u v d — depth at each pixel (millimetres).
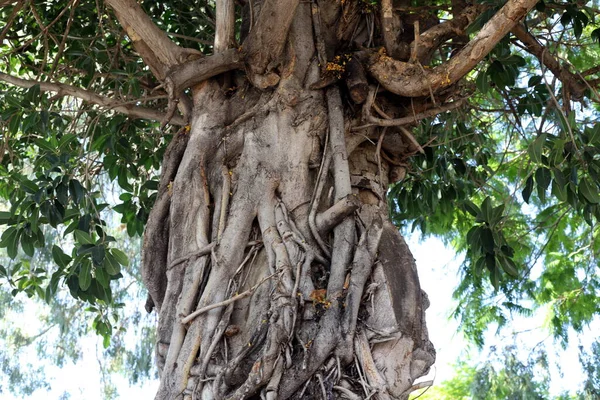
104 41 7160
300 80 5340
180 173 5133
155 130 7504
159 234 5266
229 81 5504
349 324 4230
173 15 7758
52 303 13656
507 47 6094
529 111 7090
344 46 5652
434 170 7848
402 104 5477
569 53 8609
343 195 4836
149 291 5223
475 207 6348
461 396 15609
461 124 7770
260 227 4844
